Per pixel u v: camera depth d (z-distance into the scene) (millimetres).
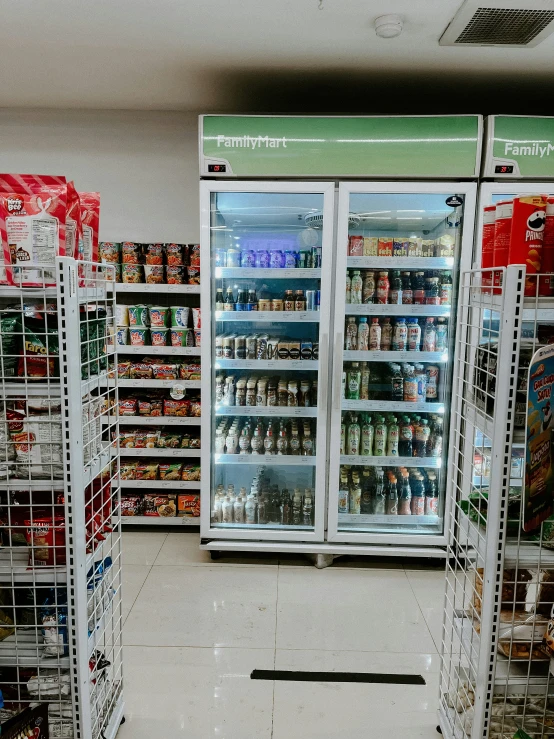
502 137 2646
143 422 3465
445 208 2975
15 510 1596
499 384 1389
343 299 2811
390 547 2953
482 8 2170
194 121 3617
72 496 1425
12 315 1558
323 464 2932
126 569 2953
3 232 1424
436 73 2895
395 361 3068
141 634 2354
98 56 2729
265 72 2914
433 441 3072
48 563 1552
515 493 1720
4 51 2672
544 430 1427
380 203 2969
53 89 3205
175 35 2488
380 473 3133
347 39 2508
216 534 3004
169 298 3752
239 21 2342
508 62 2742
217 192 2855
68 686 1595
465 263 2758
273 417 3352
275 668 2143
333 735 1815
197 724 1852
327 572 2947
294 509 3117
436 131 2656
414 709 1939
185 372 3490
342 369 2904
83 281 1622
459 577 2881
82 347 1625
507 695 1607
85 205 1740
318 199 2979
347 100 3320
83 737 1514
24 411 1510
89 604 1636
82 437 1478
